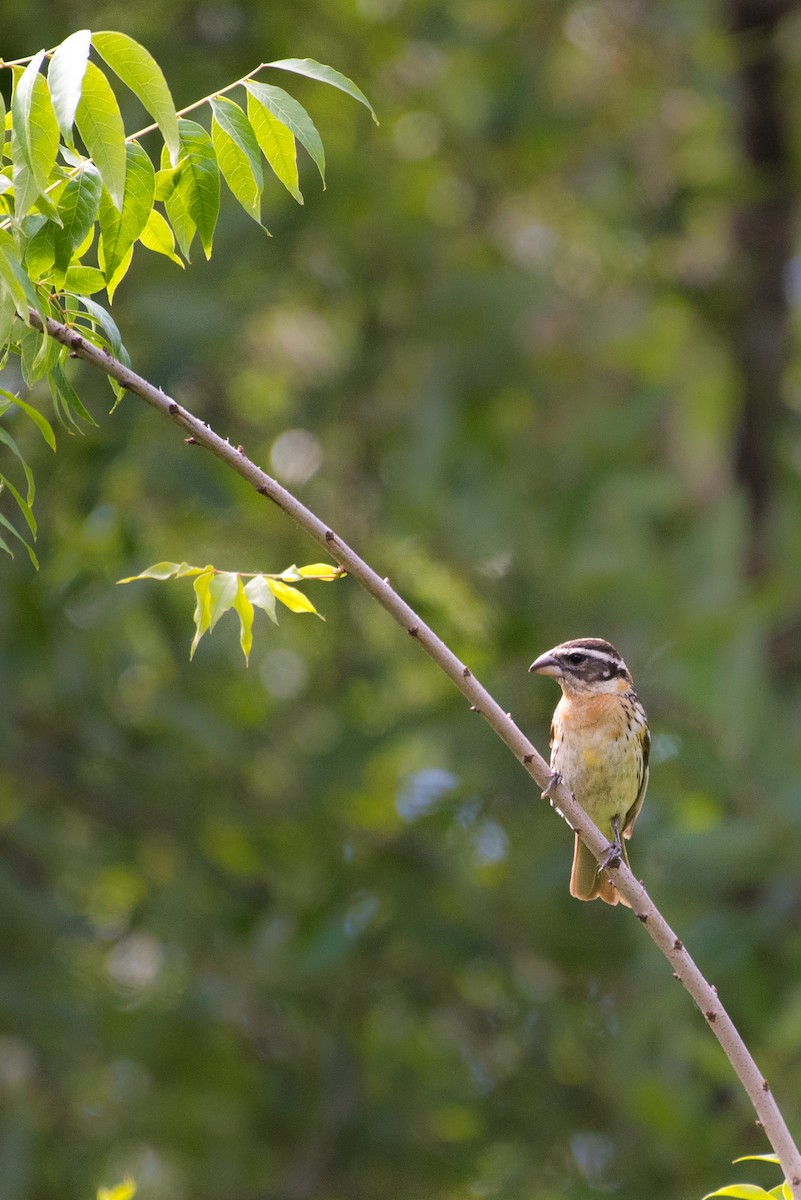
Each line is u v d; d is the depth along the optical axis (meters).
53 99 4.41
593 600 14.26
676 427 18.38
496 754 14.55
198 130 5.34
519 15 17.52
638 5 17.67
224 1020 14.57
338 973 14.55
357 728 14.29
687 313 18.17
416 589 14.90
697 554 14.16
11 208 5.07
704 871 12.73
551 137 16.98
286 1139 14.54
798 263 19.03
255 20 15.11
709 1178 12.66
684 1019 12.85
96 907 16.11
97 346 5.38
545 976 15.05
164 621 14.61
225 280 14.00
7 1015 13.11
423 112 16.61
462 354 15.45
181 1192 14.82
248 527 15.31
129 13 14.59
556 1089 14.92
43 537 13.48
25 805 14.99
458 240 17.00
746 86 17.73
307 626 15.76
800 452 17.73
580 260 17.61
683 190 17.00
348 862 14.89
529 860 14.91
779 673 15.20
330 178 14.73
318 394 15.57
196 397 15.41
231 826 15.05
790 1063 12.19
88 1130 13.94
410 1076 14.76
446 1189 14.54
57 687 13.45
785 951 12.69
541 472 15.02
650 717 14.20
